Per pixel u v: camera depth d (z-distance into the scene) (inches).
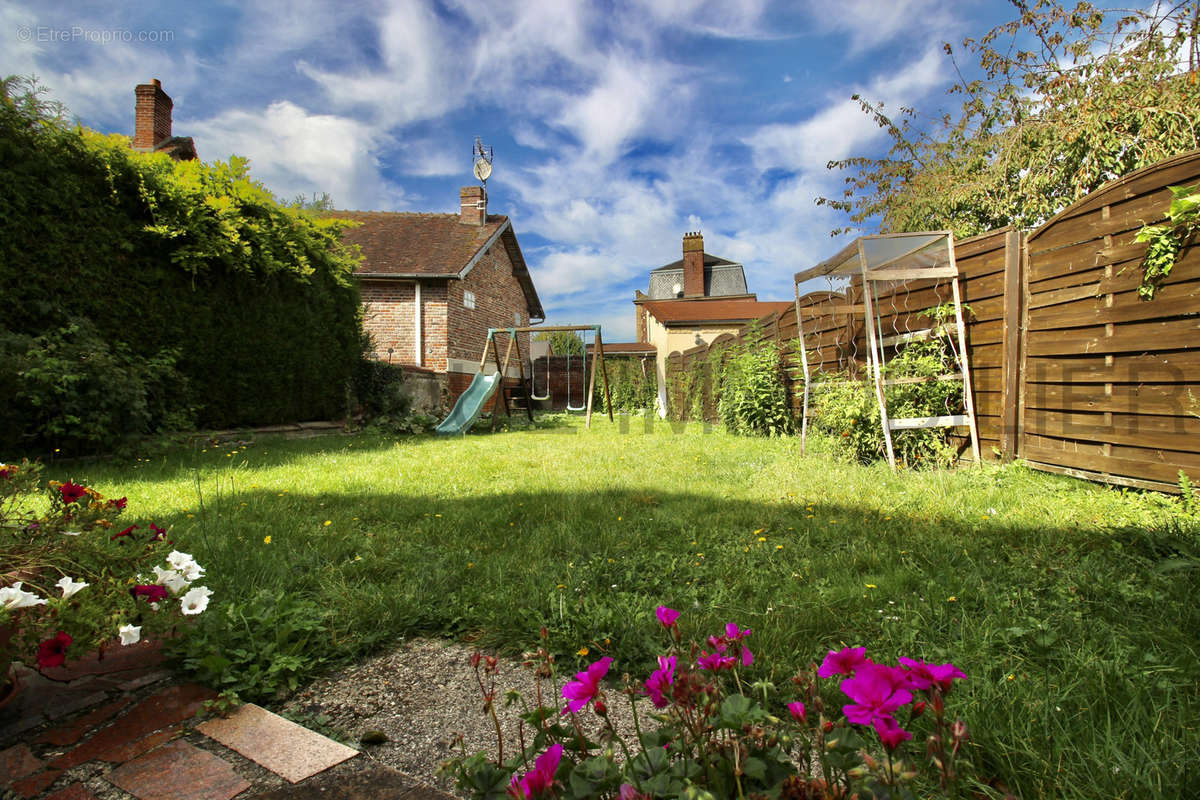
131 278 240.7
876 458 193.9
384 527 123.7
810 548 101.0
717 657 35.1
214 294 280.8
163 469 193.0
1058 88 347.3
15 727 53.3
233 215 282.7
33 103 207.3
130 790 45.4
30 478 65.6
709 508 137.0
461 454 256.4
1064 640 63.1
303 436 346.6
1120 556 87.0
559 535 114.5
